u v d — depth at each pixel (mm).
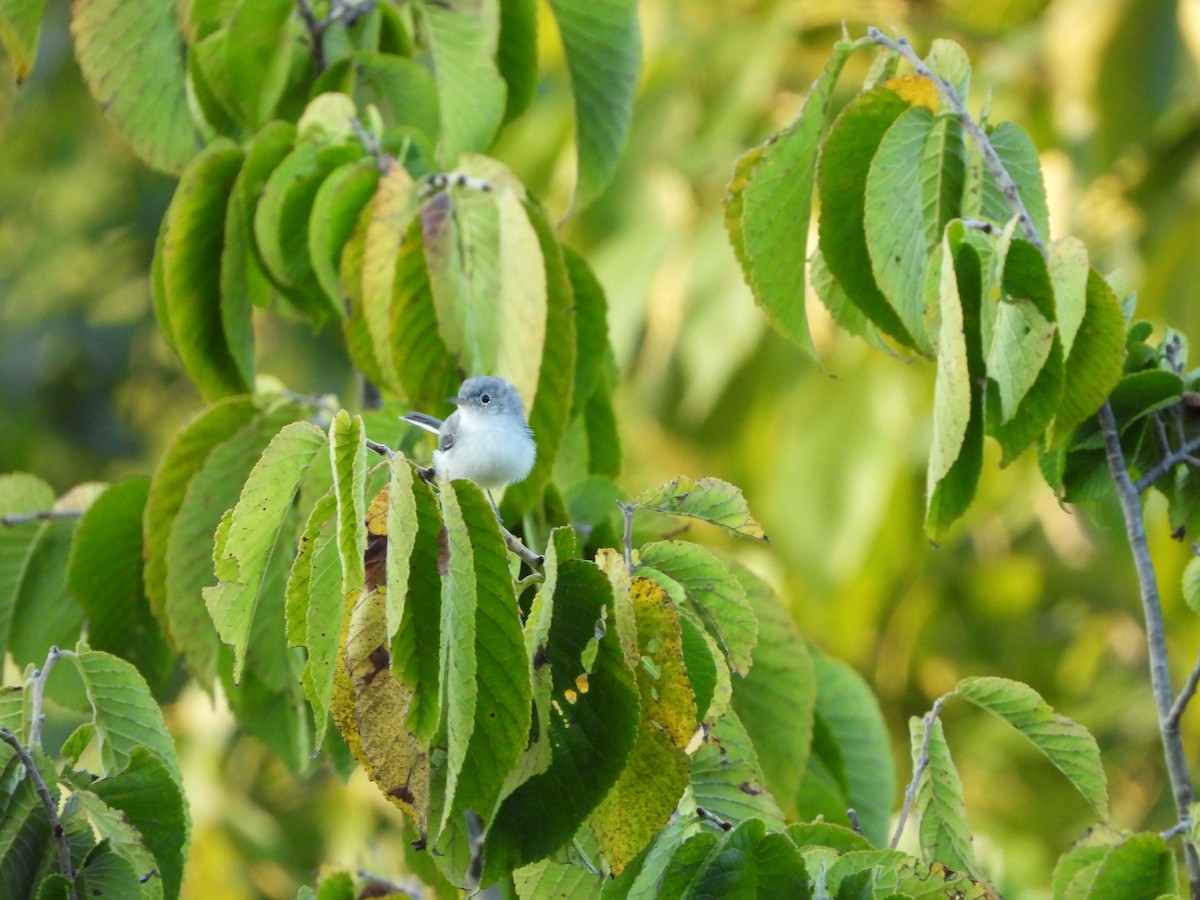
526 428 5238
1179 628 12438
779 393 12078
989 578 13664
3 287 15281
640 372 12844
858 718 5879
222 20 6305
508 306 5062
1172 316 11031
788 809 5414
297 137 5848
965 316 4484
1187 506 4957
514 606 3240
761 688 5422
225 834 11453
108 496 5797
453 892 5125
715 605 3840
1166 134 11266
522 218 5031
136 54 6148
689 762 3592
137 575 5930
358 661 3260
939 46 4859
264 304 6238
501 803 3539
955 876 3707
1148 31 10883
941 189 4867
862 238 4875
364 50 6727
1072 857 4516
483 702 3299
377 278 5262
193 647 5426
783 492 11898
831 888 3641
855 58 11836
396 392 5500
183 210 5773
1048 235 4879
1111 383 4543
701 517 3795
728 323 11812
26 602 5969
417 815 3236
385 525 3320
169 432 15430
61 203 15484
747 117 11656
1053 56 11234
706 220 12078
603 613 3504
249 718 5953
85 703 5938
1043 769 12711
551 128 12523
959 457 4504
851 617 12188
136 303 15344
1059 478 4992
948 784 4305
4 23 5641
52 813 3637
